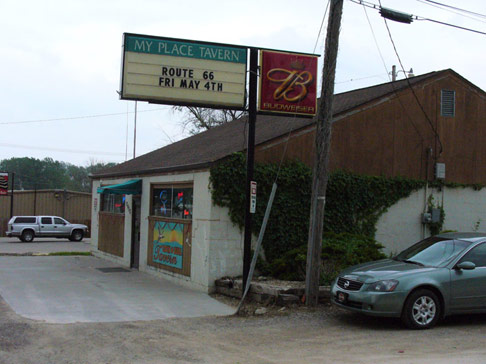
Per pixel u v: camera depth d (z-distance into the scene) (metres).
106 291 13.12
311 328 9.14
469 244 9.69
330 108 11.11
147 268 16.62
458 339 8.29
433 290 9.16
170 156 18.25
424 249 10.19
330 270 12.05
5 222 44.03
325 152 11.09
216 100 11.88
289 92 12.07
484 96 16.72
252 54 11.90
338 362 6.92
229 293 12.24
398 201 15.27
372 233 14.77
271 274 13.05
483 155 16.61
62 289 13.34
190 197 14.03
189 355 7.32
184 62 11.81
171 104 11.92
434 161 15.82
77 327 9.03
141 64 11.61
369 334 8.67
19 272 16.69
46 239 41.16
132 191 17.20
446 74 16.12
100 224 21.94
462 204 16.20
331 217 14.21
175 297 12.27
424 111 15.74
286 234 13.52
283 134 13.60
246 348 7.74
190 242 13.80
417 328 8.98
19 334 8.41
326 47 11.12
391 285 8.91
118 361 7.00
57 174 100.06
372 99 14.94
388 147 15.16
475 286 9.31
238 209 13.00
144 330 8.91
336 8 11.03
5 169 96.00
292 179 13.54
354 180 14.47
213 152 14.34
